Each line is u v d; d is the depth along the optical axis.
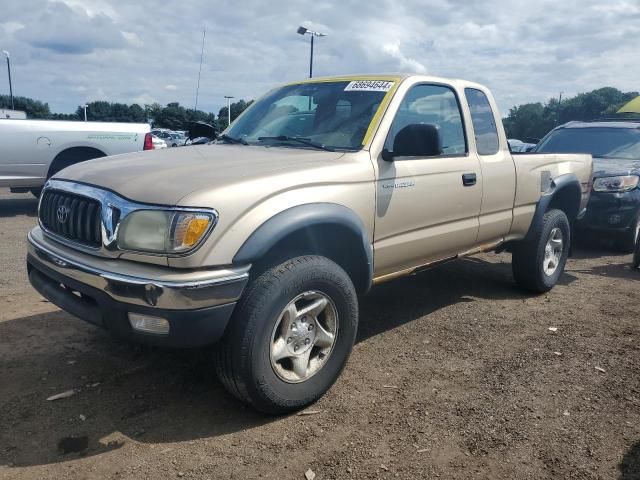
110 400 3.38
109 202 3.02
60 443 2.93
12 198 12.19
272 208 3.07
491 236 4.96
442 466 2.82
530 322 4.91
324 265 3.29
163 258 2.83
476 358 4.12
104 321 3.00
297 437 3.05
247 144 4.23
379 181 3.71
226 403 3.39
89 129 9.87
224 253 2.88
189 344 2.85
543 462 2.87
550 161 5.59
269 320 3.04
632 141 8.85
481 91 4.93
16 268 6.11
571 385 3.71
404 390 3.60
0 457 2.80
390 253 3.93
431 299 5.52
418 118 4.19
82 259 3.10
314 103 4.29
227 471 2.75
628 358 4.17
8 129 9.22
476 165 4.59
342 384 3.68
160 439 3.00
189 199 2.84
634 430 3.18
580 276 6.61
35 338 4.21
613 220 7.75
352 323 3.52
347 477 2.73
